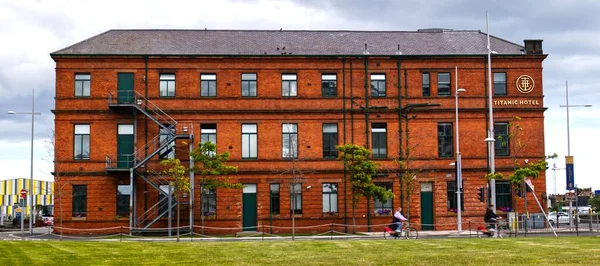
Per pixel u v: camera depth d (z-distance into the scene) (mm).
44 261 25969
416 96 56469
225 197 54875
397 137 56188
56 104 54469
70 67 54625
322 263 26031
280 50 56906
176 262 26484
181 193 53500
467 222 51781
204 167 52188
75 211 54188
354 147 51469
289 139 55688
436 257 27516
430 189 56375
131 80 55000
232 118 55375
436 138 56406
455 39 60125
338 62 56250
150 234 53094
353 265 25453
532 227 53125
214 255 28781
